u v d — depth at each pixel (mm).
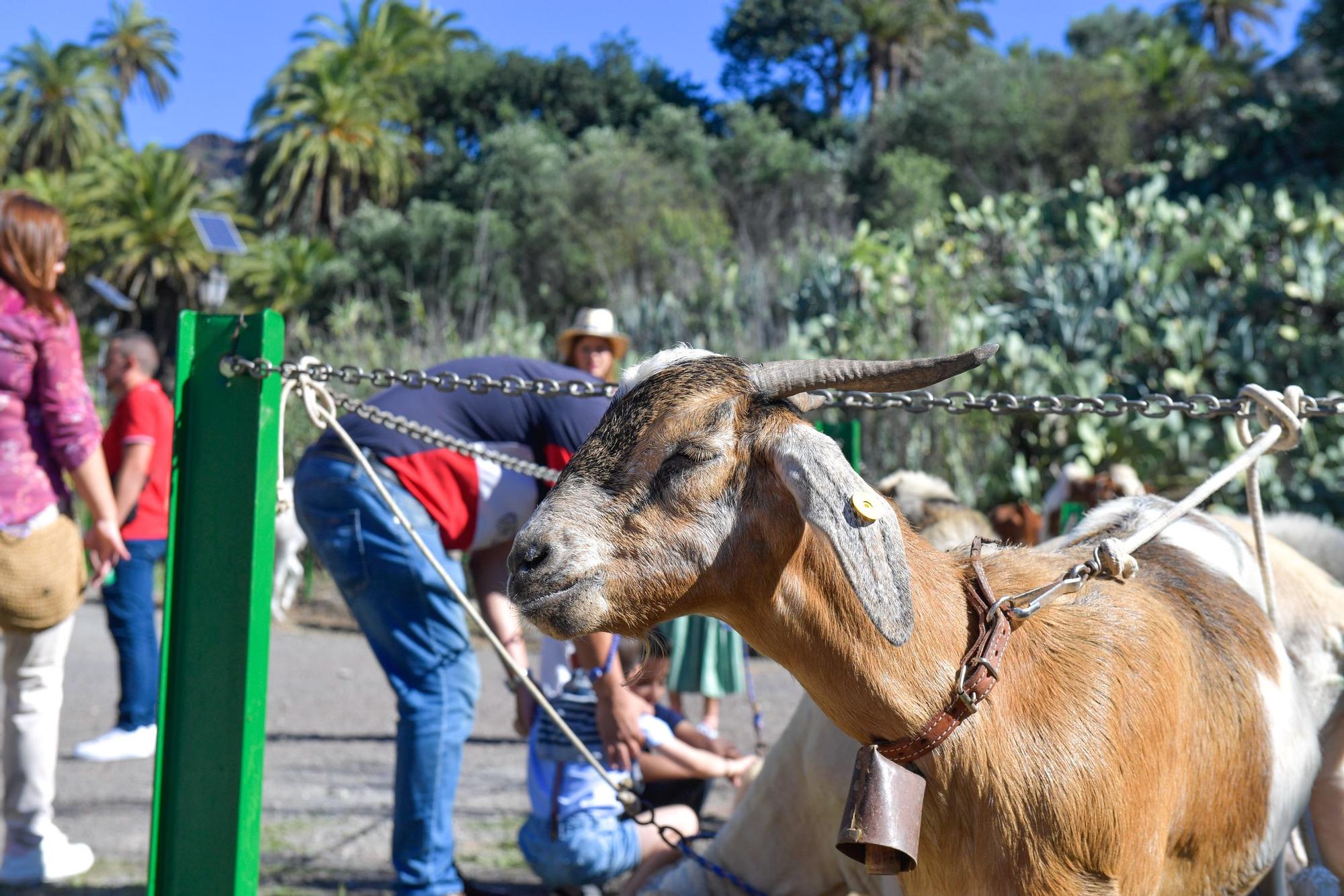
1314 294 11828
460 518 3873
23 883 3922
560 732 3836
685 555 2084
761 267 15383
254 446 2775
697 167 40344
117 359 5789
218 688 2764
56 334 3832
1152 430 10820
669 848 3869
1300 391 2736
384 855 4395
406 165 47781
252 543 2756
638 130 56000
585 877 3762
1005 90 43000
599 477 2119
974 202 39500
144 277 41469
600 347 6277
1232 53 47844
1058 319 12281
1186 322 11930
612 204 34656
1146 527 2461
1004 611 2184
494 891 3943
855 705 2141
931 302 12086
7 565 3709
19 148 51031
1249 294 12281
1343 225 12609
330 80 45438
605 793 3797
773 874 3172
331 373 2918
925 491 4738
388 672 3775
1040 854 2102
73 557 3889
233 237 21016
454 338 16094
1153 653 2277
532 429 3967
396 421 3297
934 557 2246
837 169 44594
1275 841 2662
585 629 2082
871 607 1846
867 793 2066
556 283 35188
